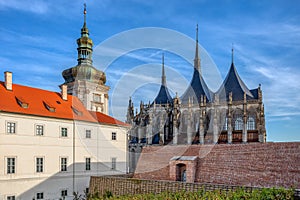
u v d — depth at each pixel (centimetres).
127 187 2802
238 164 2486
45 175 4556
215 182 2489
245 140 7438
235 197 1780
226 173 2481
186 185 2348
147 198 2127
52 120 4759
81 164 5050
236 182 2398
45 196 4525
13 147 4225
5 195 4062
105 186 3039
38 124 4578
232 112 7894
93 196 3092
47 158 4622
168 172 2620
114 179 2952
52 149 4700
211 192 1991
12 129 4266
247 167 2423
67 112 5109
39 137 4559
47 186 4562
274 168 2280
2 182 4047
